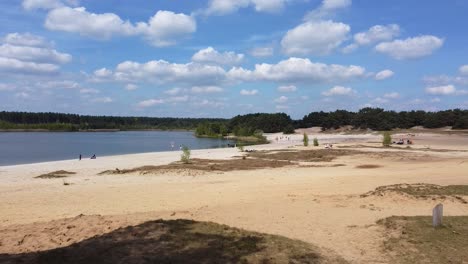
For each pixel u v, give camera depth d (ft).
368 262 35.09
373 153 193.06
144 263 32.12
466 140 359.66
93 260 32.50
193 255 34.27
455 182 85.51
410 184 73.77
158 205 69.87
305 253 36.17
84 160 191.93
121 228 41.73
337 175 113.29
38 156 239.91
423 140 361.92
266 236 40.88
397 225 44.78
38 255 33.65
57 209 67.97
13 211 66.59
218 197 76.69
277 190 83.51
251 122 648.38
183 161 168.04
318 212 55.52
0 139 442.09
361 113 643.86
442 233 41.34
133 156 215.10
